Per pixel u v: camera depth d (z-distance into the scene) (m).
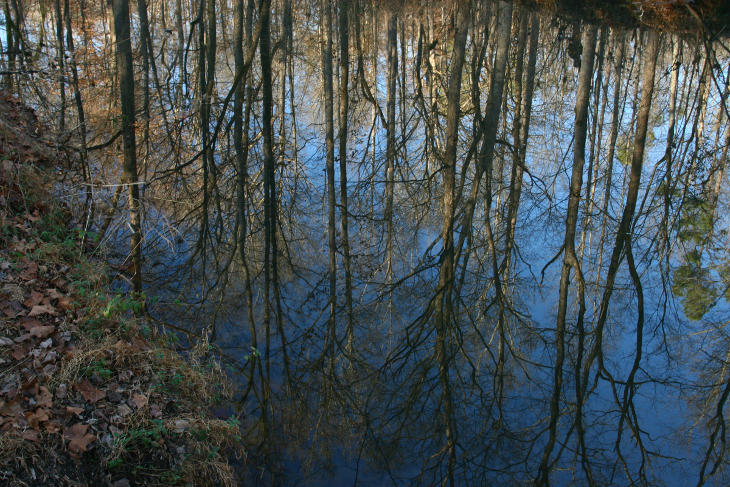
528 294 7.44
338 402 5.27
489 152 9.03
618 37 11.80
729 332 6.72
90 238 6.73
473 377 5.77
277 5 14.02
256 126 11.55
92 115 9.77
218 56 16.14
